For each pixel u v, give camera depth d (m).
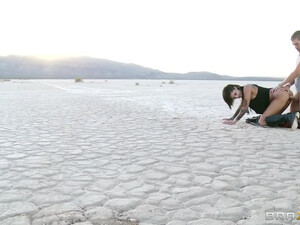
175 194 3.03
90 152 4.71
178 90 29.03
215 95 20.53
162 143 5.30
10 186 3.28
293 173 3.62
